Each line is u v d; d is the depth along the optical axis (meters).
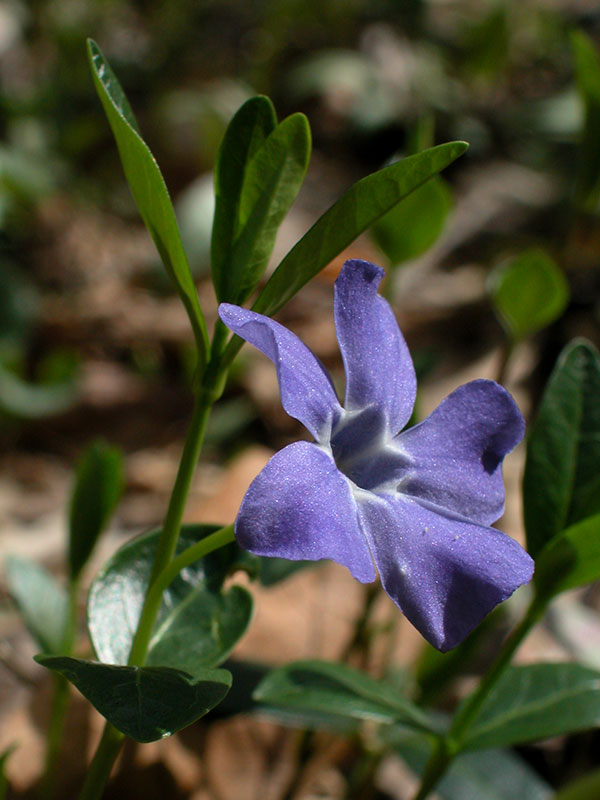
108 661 0.14
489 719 0.15
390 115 0.48
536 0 0.63
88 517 0.16
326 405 0.12
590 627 0.22
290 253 0.12
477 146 0.47
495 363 0.32
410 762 0.17
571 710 0.15
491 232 0.41
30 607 0.16
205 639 0.14
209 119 0.44
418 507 0.12
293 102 0.51
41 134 0.42
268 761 0.19
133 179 0.13
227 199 0.13
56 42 0.48
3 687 0.20
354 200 0.12
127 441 0.30
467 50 0.53
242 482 0.23
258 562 0.15
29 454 0.30
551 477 0.15
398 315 0.35
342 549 0.11
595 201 0.20
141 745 0.18
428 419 0.13
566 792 0.16
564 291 0.18
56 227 0.38
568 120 0.46
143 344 0.34
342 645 0.20
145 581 0.14
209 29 0.55
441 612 0.12
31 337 0.33
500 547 0.12
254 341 0.12
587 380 0.15
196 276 0.36
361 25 0.56
